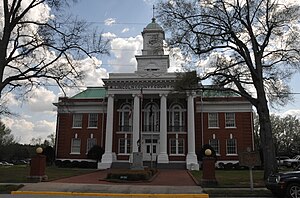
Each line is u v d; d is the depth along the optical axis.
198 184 19.42
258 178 24.00
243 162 16.41
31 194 16.19
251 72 22.81
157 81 42.94
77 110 48.00
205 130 45.78
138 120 42.56
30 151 90.31
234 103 45.84
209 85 24.48
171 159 43.22
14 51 22.83
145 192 16.50
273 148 21.64
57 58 23.14
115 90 43.78
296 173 14.17
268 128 21.94
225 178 24.06
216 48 23.11
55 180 21.67
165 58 46.53
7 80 22.11
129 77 43.41
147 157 43.25
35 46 22.84
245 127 45.12
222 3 23.00
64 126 47.94
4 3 22.30
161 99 42.94
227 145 45.06
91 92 52.19
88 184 19.23
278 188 14.30
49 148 46.53
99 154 43.03
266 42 23.00
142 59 47.06
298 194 13.79
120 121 45.81
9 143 95.19
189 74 23.16
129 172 22.28
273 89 23.81
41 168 20.98
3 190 16.75
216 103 46.16
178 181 22.11
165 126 42.34
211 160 19.02
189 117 42.50
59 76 23.31
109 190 17.05
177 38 22.95
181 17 23.05
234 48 23.09
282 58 23.33
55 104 46.19
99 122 47.25
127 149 44.41
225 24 22.89
